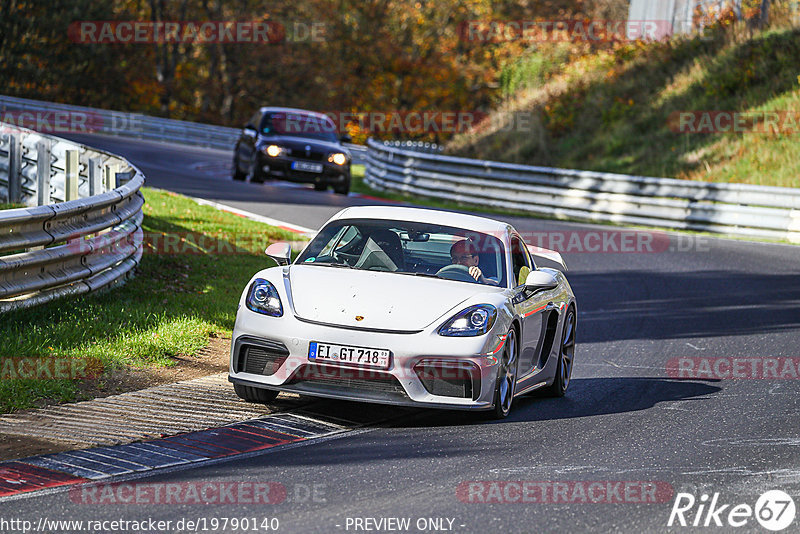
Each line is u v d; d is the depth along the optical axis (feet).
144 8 563.07
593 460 54.39
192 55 587.27
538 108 322.14
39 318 76.48
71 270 83.82
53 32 475.72
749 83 276.41
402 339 59.31
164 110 547.49
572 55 373.61
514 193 231.50
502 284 67.67
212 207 163.84
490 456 54.39
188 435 55.57
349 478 48.78
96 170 120.67
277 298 62.59
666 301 122.62
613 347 95.81
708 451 57.26
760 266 154.40
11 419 55.57
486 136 319.47
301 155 222.07
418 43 594.65
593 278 139.13
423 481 48.70
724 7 323.16
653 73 309.42
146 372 69.05
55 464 48.47
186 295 96.27
